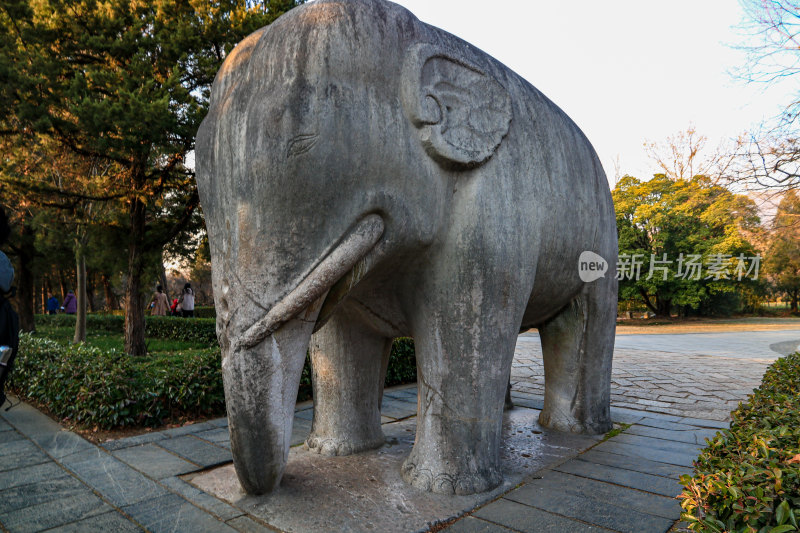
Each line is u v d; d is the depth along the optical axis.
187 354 8.02
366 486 2.44
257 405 1.94
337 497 2.32
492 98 2.47
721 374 6.54
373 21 2.12
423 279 2.41
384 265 2.28
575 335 3.41
